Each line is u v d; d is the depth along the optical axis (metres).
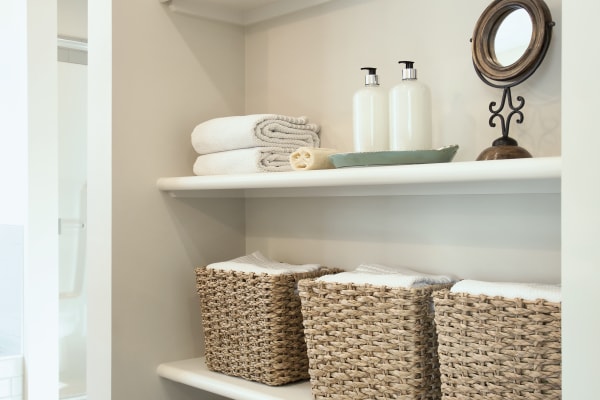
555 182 1.09
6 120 2.63
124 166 1.51
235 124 1.42
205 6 1.64
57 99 2.70
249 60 1.75
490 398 0.98
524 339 0.94
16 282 2.57
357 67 1.47
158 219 1.57
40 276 2.51
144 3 1.55
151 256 1.56
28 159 2.48
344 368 1.18
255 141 1.40
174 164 1.61
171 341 1.59
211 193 1.64
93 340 1.54
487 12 1.17
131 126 1.53
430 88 1.32
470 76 1.25
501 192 1.19
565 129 0.78
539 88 1.15
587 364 0.76
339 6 1.51
